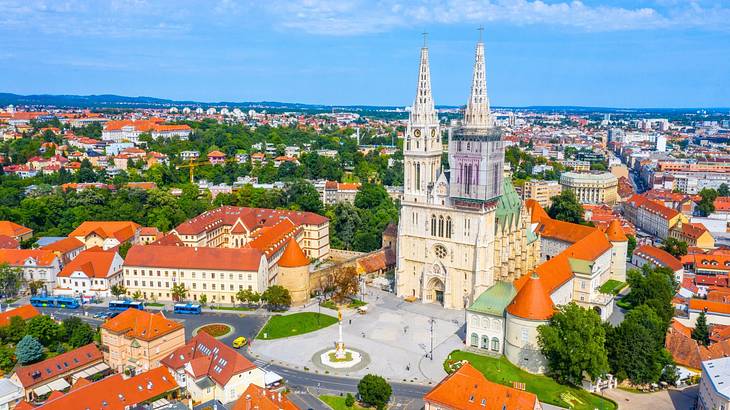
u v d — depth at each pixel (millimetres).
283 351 189250
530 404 130750
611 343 173625
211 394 151875
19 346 171875
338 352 184375
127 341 171250
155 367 162000
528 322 176500
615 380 171500
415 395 162125
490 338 190000
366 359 184250
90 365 169375
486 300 193125
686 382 174000
